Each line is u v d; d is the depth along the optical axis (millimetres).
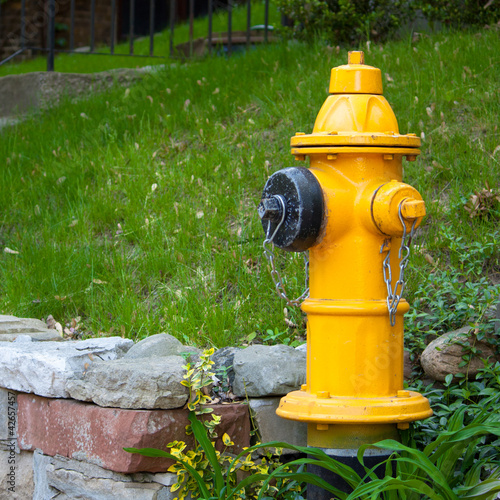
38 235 4648
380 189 2184
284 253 3908
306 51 6539
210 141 5242
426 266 3533
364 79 2312
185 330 3381
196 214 4367
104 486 2514
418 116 4742
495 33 5781
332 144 2223
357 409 2168
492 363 2752
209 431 2508
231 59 7035
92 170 5246
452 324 3061
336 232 2248
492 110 4672
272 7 14094
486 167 4020
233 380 2832
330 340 2270
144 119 5844
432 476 1960
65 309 3891
